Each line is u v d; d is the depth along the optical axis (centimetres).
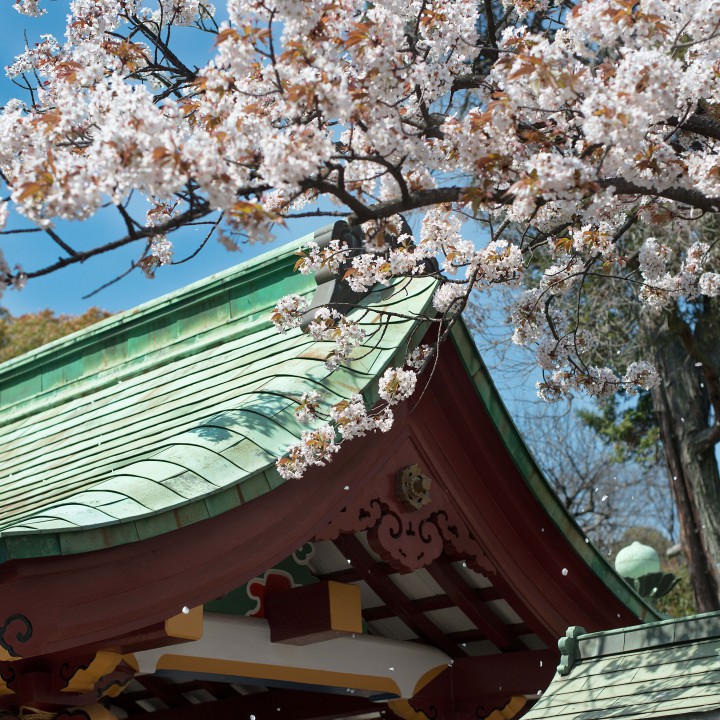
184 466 456
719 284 548
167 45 550
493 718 643
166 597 434
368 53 378
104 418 654
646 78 351
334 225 543
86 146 411
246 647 550
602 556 616
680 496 1656
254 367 588
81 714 457
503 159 388
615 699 439
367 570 591
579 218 516
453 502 579
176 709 720
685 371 1614
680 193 421
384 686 618
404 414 554
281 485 486
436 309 546
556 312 559
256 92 408
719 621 447
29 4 592
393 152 398
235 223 324
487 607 633
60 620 398
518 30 415
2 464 676
